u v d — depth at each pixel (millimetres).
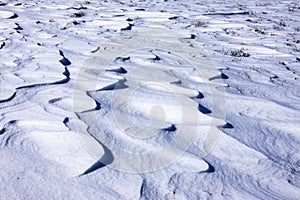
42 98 4145
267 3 20844
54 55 6457
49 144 3049
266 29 11680
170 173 2752
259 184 2691
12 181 2510
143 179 2646
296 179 2779
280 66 6848
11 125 3369
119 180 2611
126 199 2396
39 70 5367
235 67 6492
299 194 2582
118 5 16781
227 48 8414
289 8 18078
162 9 15719
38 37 8422
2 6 14188
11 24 9984
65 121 3523
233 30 11242
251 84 5406
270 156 3137
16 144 3025
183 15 14070
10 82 4680
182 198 2451
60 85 4676
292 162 3053
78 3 17109
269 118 4004
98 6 16109
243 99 4605
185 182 2646
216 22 12695
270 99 4707
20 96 4176
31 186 2469
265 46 8906
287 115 4117
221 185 2643
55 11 13766
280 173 2861
